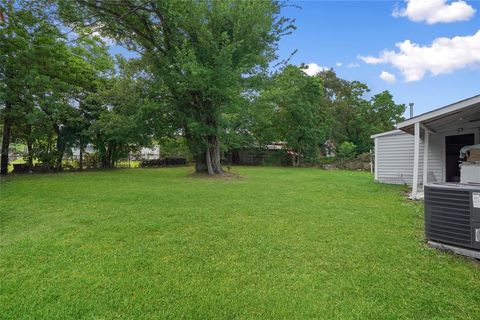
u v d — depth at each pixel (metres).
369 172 18.14
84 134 16.27
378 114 29.16
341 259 3.40
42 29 12.13
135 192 8.20
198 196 7.60
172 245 3.84
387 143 11.45
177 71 11.88
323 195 7.94
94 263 3.23
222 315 2.29
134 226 4.69
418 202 6.98
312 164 25.25
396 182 11.17
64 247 3.71
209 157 14.00
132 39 13.22
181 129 14.22
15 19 11.73
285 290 2.68
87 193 7.97
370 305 2.44
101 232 4.36
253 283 2.81
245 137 22.62
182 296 2.56
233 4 11.73
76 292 2.60
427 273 3.03
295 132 24.30
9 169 15.94
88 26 12.11
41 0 10.75
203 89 11.70
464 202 3.44
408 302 2.48
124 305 2.41
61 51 14.49
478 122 8.70
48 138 16.11
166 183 10.53
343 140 29.66
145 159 22.69
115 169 18.75
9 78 12.80
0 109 13.23
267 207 6.23
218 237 4.18
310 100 24.78
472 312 2.34
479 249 3.30
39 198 7.14
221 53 11.05
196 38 12.01
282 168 22.16
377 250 3.68
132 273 2.99
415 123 7.66
